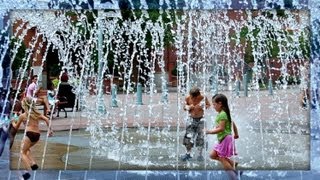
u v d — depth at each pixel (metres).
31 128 8.95
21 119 9.41
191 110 10.12
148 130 15.05
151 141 12.91
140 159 10.29
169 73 28.73
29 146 8.98
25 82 16.05
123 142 12.73
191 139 10.15
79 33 17.38
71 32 17.34
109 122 16.89
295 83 25.03
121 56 21.06
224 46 19.44
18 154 10.30
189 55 18.30
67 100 19.23
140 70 22.22
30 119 8.96
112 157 10.53
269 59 23.44
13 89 13.79
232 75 22.75
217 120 8.23
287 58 19.91
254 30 18.89
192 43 18.02
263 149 11.30
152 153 11.00
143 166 9.54
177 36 17.83
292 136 13.20
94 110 19.33
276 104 21.58
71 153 10.98
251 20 15.71
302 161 9.82
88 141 12.88
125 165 9.65
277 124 15.78
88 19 16.58
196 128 10.12
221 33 17.09
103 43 18.14
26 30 12.66
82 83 19.58
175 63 28.48
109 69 22.48
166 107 21.69
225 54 19.98
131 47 19.39
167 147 11.90
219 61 19.88
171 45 21.50
